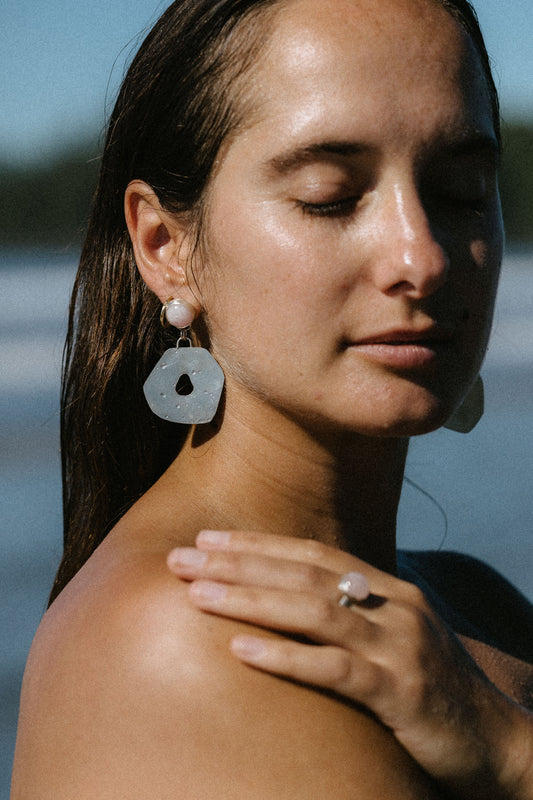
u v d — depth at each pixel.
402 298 1.34
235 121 1.42
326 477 1.52
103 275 1.73
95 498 1.78
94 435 1.75
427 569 2.07
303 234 1.36
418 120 1.36
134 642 1.25
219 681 1.20
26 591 4.64
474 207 1.46
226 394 1.51
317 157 1.36
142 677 1.22
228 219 1.42
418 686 1.26
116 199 1.68
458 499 6.16
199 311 1.53
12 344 10.73
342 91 1.35
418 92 1.37
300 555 1.30
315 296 1.36
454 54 1.42
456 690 1.31
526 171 26.66
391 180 1.36
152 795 1.17
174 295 1.56
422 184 1.40
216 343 1.50
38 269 20.11
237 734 1.18
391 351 1.36
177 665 1.21
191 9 1.51
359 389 1.37
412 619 1.29
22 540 5.29
